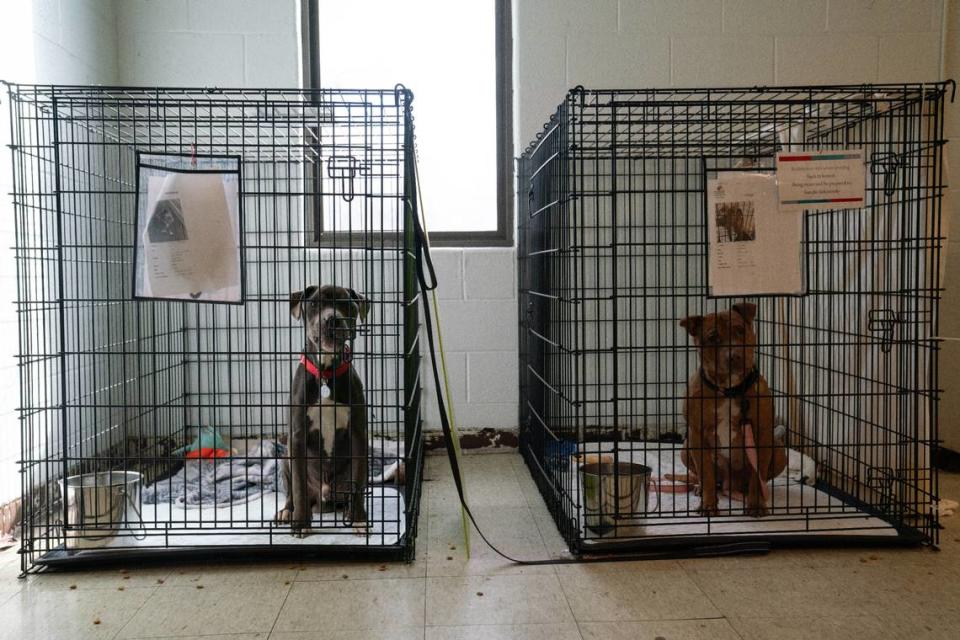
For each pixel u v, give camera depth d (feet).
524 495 10.56
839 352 10.28
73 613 6.78
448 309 12.94
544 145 10.52
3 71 9.01
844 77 12.80
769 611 6.72
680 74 12.71
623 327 12.76
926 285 8.93
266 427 12.45
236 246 7.85
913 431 8.91
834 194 7.97
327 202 12.35
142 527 8.46
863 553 8.08
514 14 12.66
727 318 8.92
